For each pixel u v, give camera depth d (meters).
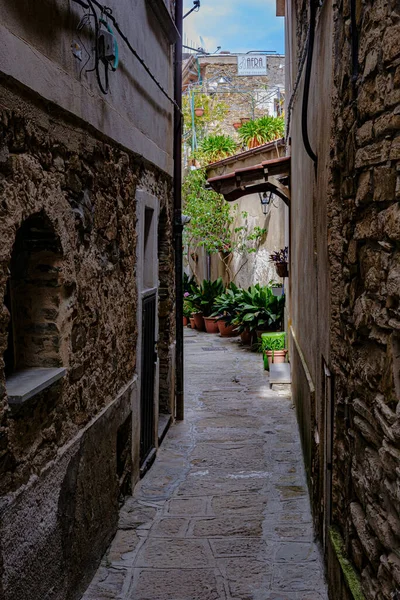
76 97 3.77
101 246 4.48
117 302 4.95
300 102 6.88
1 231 2.76
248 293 14.79
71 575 3.71
